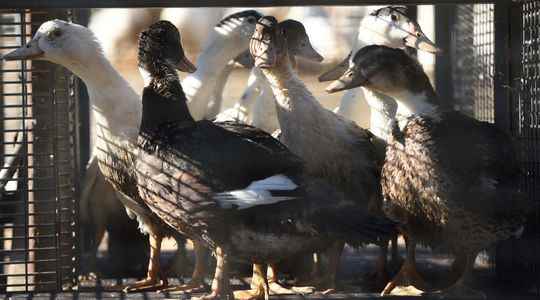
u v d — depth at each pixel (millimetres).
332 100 17062
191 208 9008
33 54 10180
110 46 21234
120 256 12500
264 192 8773
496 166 9359
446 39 14086
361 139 10328
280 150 9258
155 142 9297
